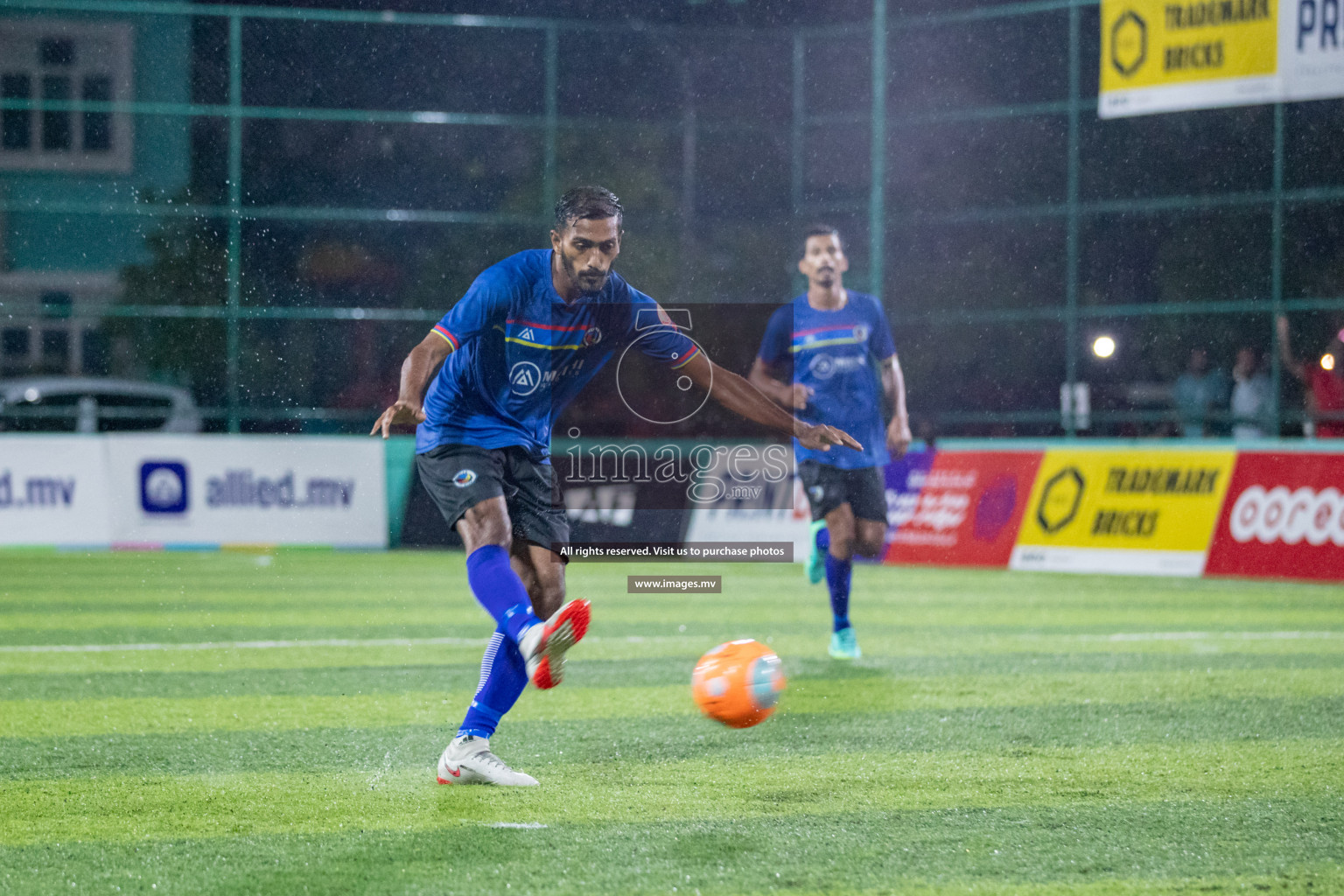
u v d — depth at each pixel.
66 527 48.97
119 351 53.28
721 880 10.25
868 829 11.80
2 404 51.84
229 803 12.79
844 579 23.48
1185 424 48.84
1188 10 45.41
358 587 37.12
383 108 55.53
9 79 55.09
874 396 24.20
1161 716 17.67
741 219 56.53
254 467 49.53
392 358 53.94
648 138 56.09
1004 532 45.00
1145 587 37.81
